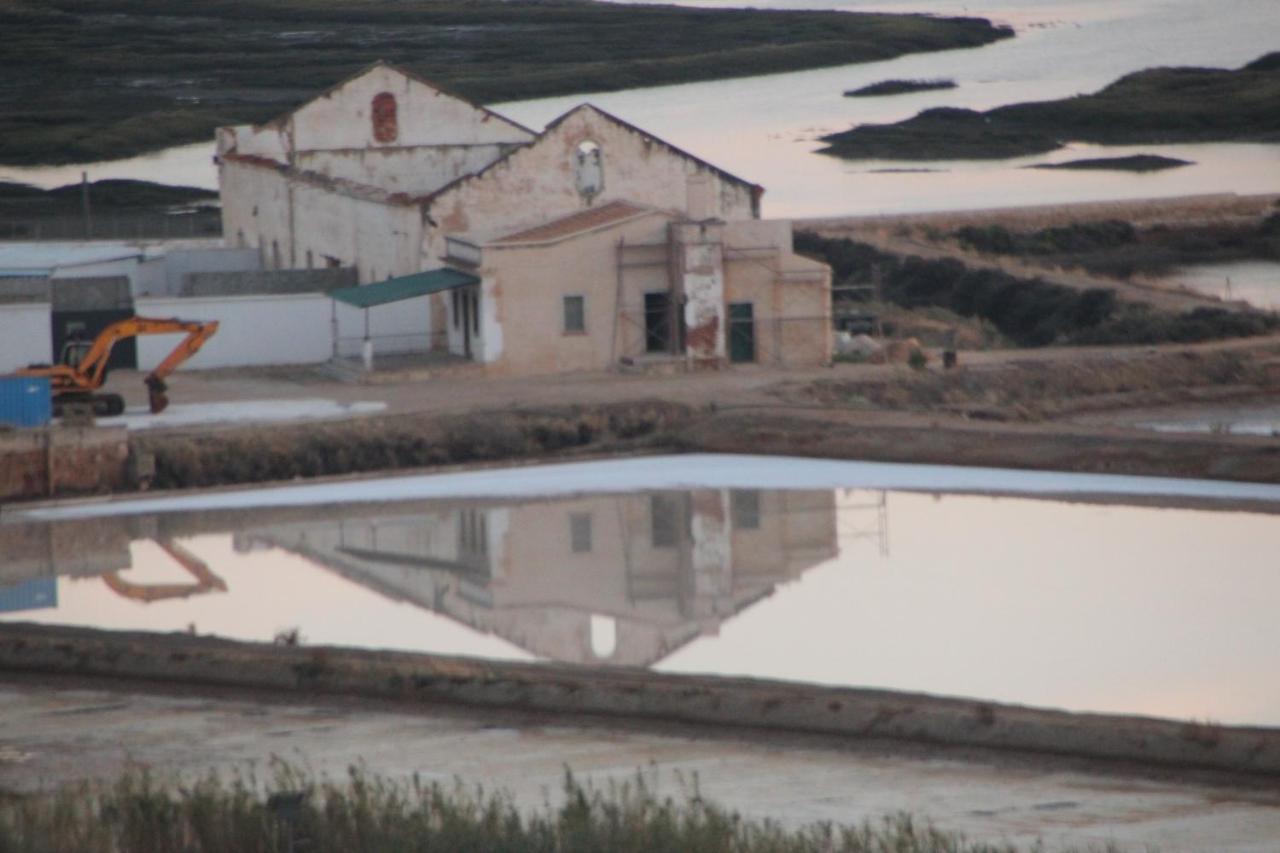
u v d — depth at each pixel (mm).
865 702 124938
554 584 164125
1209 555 167875
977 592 158375
